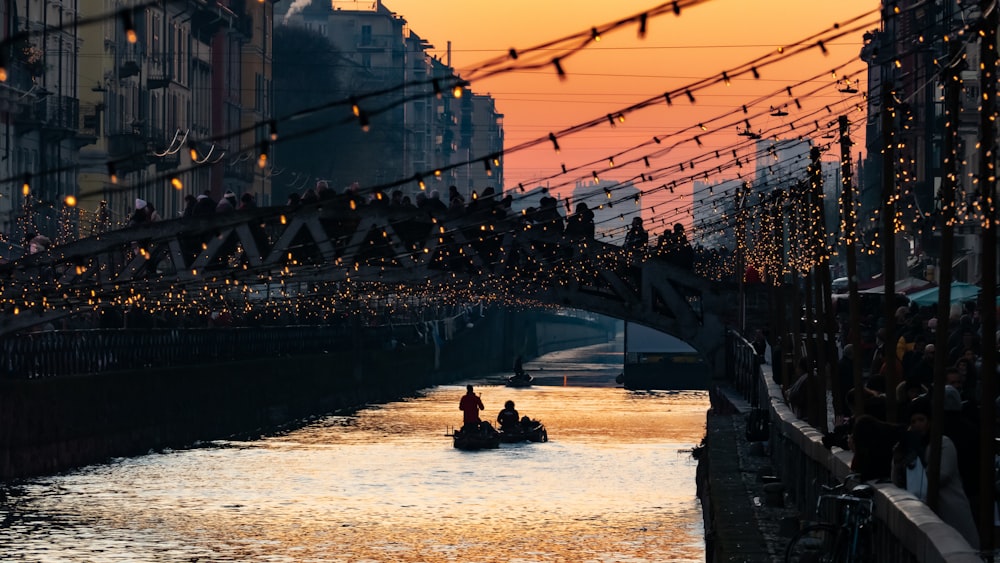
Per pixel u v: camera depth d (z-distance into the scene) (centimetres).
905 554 2250
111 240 8638
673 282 9994
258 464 8762
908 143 10838
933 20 9956
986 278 2489
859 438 2702
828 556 2609
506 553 5628
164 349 9738
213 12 16375
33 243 8306
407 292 10956
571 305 9956
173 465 8481
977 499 2703
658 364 18012
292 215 8931
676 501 7156
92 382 8244
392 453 9644
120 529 6069
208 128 16950
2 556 5381
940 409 2547
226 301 9656
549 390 18150
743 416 7150
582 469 8644
